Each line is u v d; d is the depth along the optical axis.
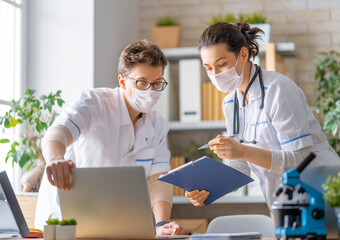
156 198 2.21
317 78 3.79
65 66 3.47
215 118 3.80
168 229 1.88
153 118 2.35
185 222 3.73
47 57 3.51
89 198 1.61
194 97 3.80
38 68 3.51
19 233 1.73
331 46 4.05
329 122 3.48
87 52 3.45
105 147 2.17
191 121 3.79
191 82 3.81
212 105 3.81
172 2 4.28
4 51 3.44
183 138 4.13
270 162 2.01
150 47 2.12
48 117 3.23
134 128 2.26
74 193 1.62
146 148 2.25
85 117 2.11
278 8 4.13
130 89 2.14
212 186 1.89
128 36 4.04
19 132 3.41
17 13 3.49
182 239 1.65
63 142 1.93
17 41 3.47
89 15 3.46
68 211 1.65
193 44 4.22
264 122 2.19
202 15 4.23
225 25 2.16
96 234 1.64
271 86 2.16
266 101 2.16
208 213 4.02
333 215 1.44
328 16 4.08
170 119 3.91
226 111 2.40
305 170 1.48
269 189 2.31
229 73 2.14
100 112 2.17
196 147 3.95
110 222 1.61
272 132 2.20
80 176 1.60
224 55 2.13
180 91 3.82
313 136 2.18
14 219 1.71
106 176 1.58
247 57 2.21
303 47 4.08
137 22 4.27
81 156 2.19
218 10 4.21
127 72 2.12
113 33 3.74
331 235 1.44
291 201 1.44
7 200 1.69
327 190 1.46
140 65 2.08
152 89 2.10
